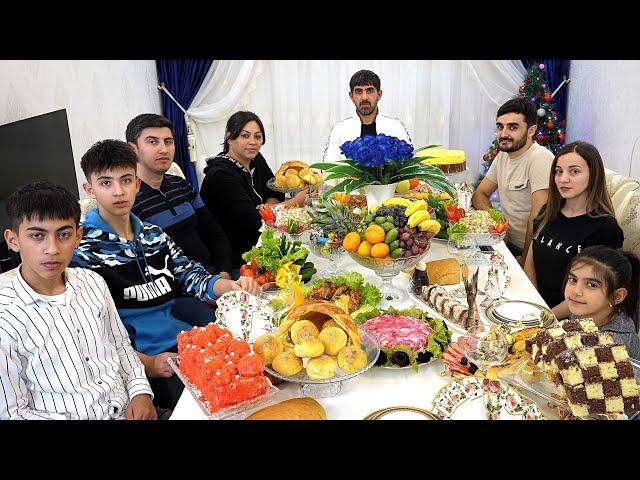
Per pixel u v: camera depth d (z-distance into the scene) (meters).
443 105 5.11
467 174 5.17
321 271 2.29
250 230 3.19
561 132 4.73
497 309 1.84
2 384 1.48
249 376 1.35
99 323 1.71
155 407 1.89
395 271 1.95
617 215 2.76
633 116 3.79
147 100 4.67
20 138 2.65
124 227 2.11
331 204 2.30
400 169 2.40
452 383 1.38
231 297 1.79
